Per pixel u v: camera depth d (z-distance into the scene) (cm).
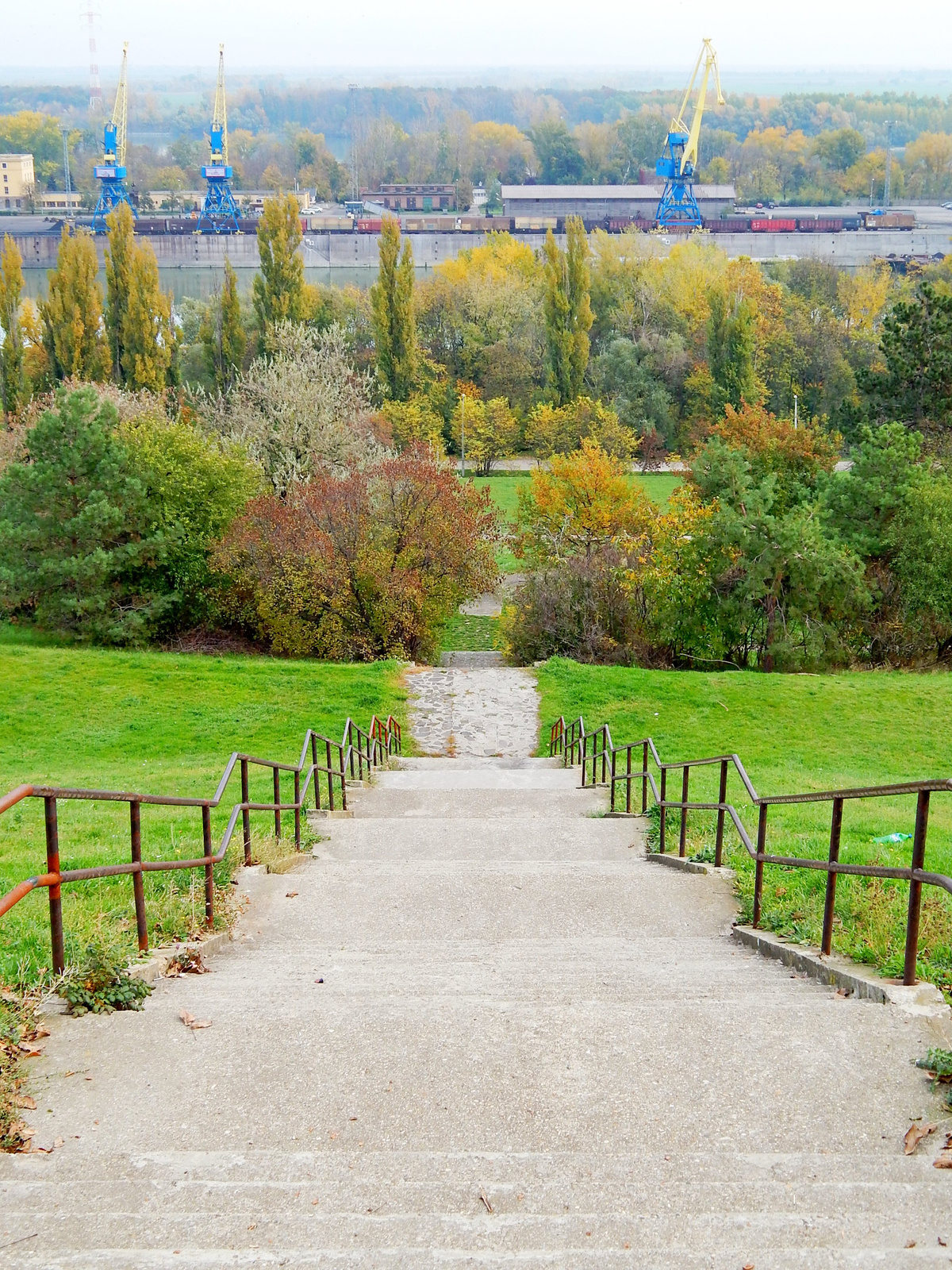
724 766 1000
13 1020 521
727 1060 489
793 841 1145
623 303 8338
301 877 1009
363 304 8519
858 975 602
